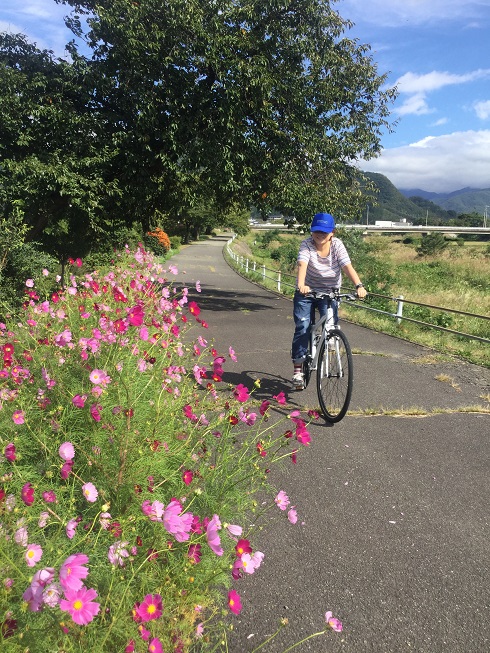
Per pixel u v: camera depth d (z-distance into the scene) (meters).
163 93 14.85
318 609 2.44
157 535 2.16
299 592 2.55
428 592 2.59
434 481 3.82
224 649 2.16
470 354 8.38
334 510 3.36
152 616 1.61
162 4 14.18
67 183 13.46
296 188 16.09
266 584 2.60
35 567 1.79
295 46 16.06
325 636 2.27
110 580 1.90
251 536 2.99
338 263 5.58
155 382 3.47
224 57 14.58
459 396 6.01
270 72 15.50
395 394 6.03
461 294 18.55
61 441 2.61
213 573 2.12
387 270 26.45
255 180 16.33
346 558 2.84
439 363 7.79
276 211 17.58
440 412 5.40
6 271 8.17
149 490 2.45
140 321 3.11
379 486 3.71
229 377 6.55
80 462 2.54
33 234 15.05
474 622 2.39
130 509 2.29
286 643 2.22
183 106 14.69
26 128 14.11
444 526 3.22
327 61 16.78
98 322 3.75
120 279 5.78
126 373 3.15
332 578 2.67
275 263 45.53
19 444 2.42
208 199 17.81
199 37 14.35
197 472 2.67
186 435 3.02
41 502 2.13
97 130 14.72
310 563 2.79
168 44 14.41
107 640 1.76
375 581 2.66
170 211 18.38
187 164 15.19
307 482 3.73
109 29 14.02
